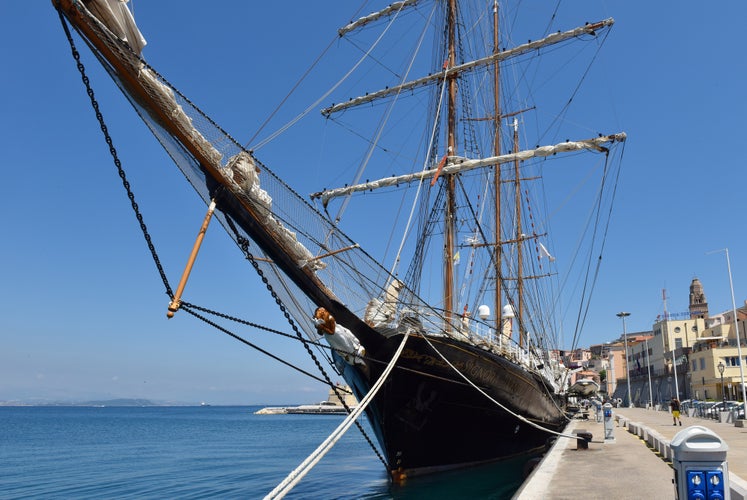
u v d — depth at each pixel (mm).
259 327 14508
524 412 26719
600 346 156000
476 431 23047
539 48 34812
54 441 69125
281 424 119125
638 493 11609
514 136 54688
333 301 17297
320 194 38062
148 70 11867
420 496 19562
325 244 16922
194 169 13672
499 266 42125
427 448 21344
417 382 19938
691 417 48000
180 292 11938
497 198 44812
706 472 6887
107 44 11125
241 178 13922
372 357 18781
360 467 31984
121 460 42625
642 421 40844
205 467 36031
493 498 19125
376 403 19641
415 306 20188
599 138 31359
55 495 25531
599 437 25266
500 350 24812
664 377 97750
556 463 16359
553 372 42750
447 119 35406
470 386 21562
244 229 14773
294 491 22828
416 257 33969
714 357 77000
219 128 13570
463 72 36719
